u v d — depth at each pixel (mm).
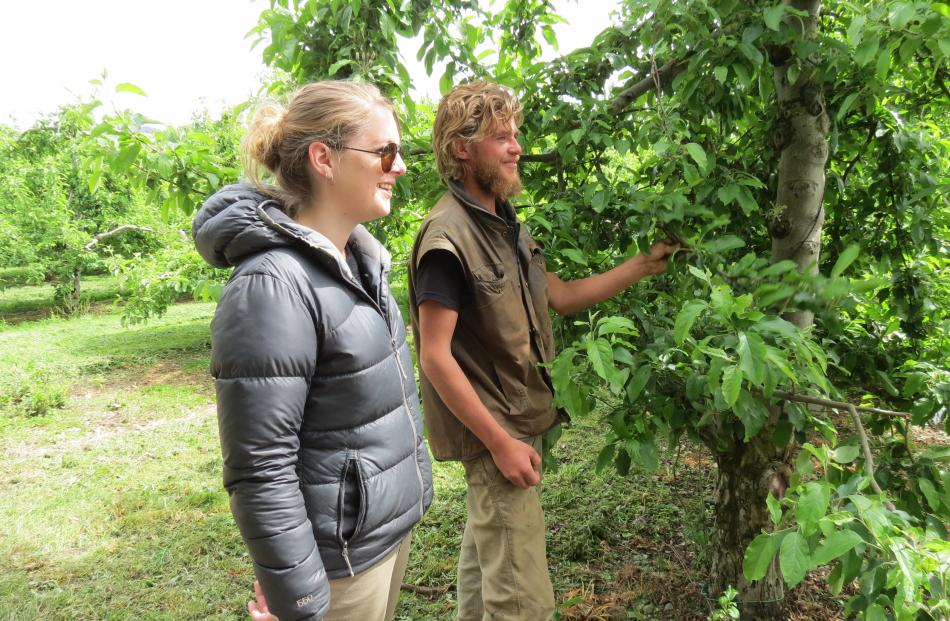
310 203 1405
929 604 1155
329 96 1346
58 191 14758
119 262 7539
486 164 1645
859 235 2783
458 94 1647
